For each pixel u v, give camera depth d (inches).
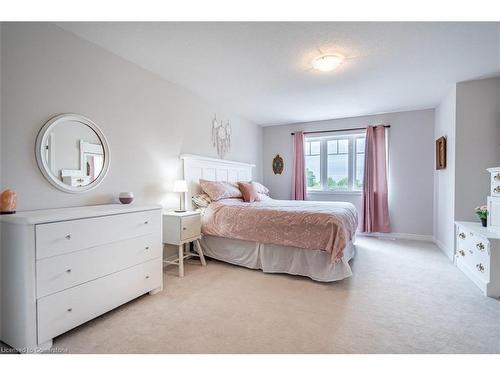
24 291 58.3
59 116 80.2
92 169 90.2
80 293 67.9
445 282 102.2
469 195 123.2
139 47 92.5
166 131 122.9
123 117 101.9
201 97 146.9
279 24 77.3
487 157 120.1
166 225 111.1
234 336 66.5
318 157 208.1
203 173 146.8
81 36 85.8
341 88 132.3
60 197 81.7
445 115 143.7
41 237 59.9
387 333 67.4
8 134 69.9
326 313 78.1
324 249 100.1
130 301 86.1
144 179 111.7
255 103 157.9
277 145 219.9
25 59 72.9
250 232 115.0
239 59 100.9
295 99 150.1
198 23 77.6
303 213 107.8
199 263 128.3
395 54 95.3
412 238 177.0
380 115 184.2
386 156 181.6
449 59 99.4
